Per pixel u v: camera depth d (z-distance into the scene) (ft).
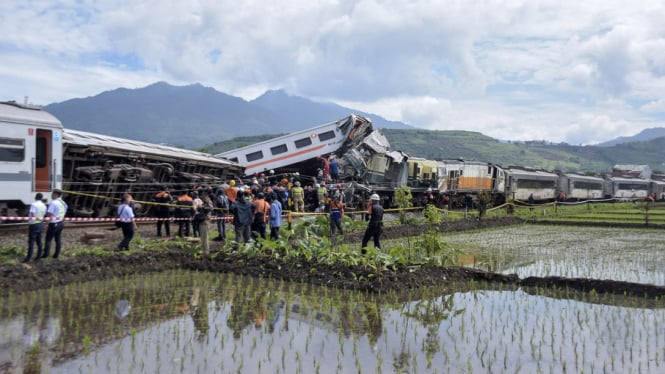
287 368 24.04
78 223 62.03
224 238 60.70
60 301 34.91
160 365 23.97
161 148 86.28
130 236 49.83
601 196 229.25
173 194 79.05
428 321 32.73
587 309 36.47
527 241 78.59
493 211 136.15
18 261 41.55
